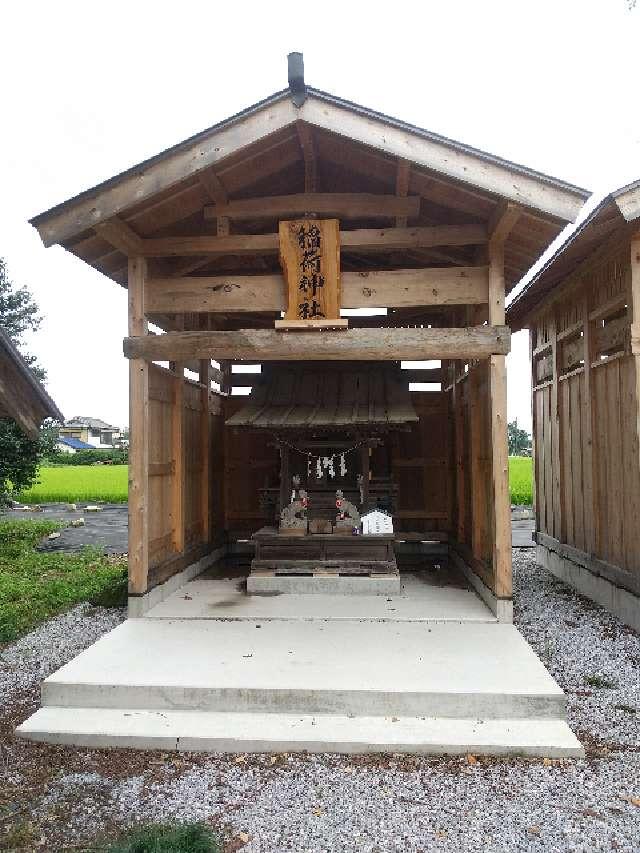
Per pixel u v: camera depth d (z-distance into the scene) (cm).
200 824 338
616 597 714
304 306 630
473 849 318
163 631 591
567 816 343
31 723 445
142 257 664
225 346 636
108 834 335
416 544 997
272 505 895
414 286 640
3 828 341
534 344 1108
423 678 470
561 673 548
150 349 648
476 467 757
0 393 361
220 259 825
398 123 564
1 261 1433
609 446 738
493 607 636
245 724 439
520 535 1454
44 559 1131
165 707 461
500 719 442
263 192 706
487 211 630
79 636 672
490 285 629
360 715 450
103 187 588
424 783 378
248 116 571
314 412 809
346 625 607
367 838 328
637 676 539
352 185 705
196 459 877
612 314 738
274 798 365
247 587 738
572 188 554
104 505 2503
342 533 784
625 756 407
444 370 1005
